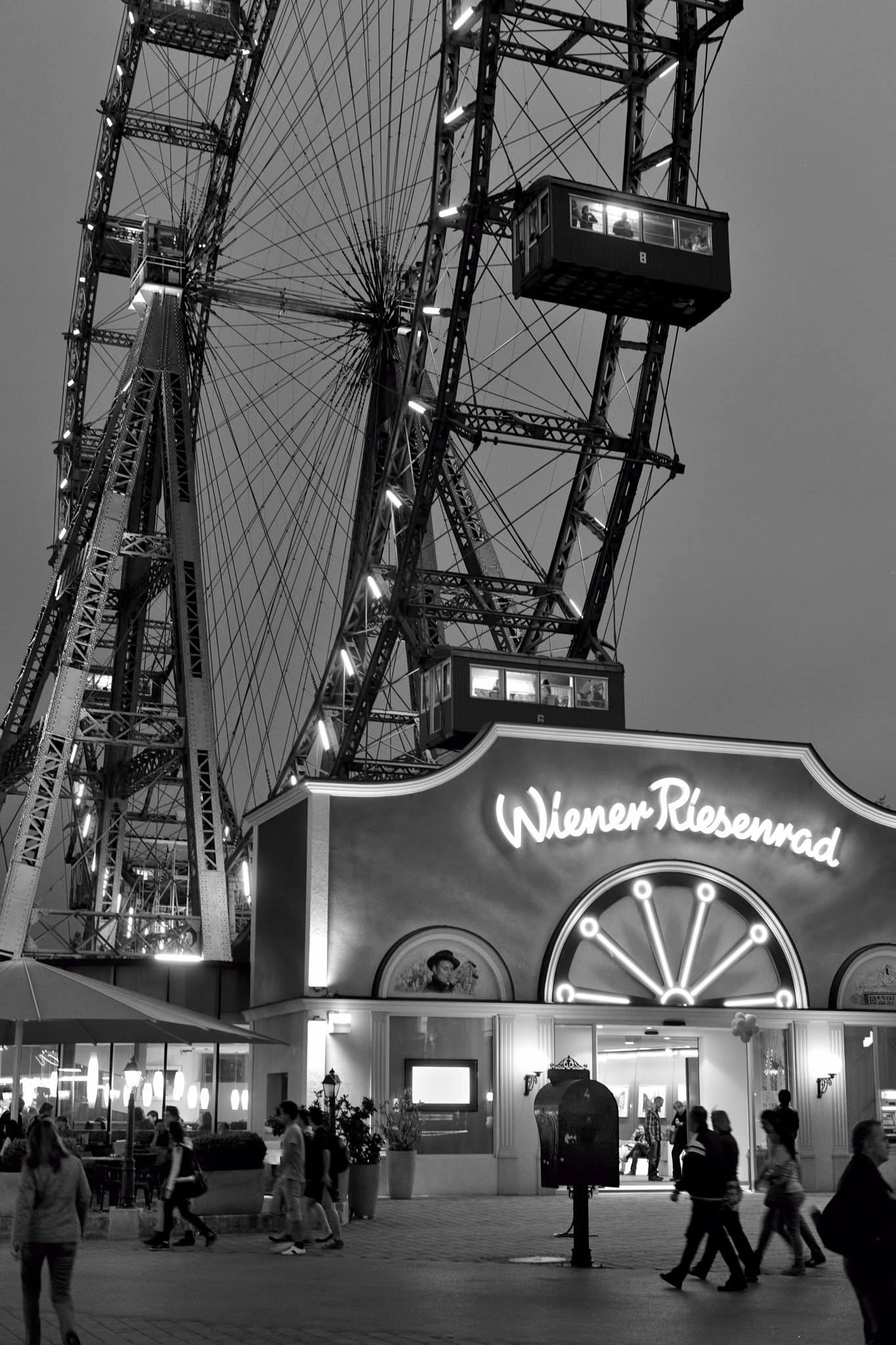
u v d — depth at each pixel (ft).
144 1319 51.55
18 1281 63.36
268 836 133.59
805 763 135.44
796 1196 65.67
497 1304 55.77
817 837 134.51
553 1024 122.93
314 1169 79.00
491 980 123.24
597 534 192.03
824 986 131.44
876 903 134.72
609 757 130.21
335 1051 117.50
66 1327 41.27
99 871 218.59
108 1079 139.54
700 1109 62.69
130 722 224.53
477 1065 120.78
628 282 157.48
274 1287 61.46
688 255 158.51
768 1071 127.75
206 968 144.25
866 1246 36.14
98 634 197.67
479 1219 97.35
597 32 164.55
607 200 155.94
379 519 214.90
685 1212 102.68
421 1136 117.91
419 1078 119.24
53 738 188.34
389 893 122.21
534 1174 119.14
